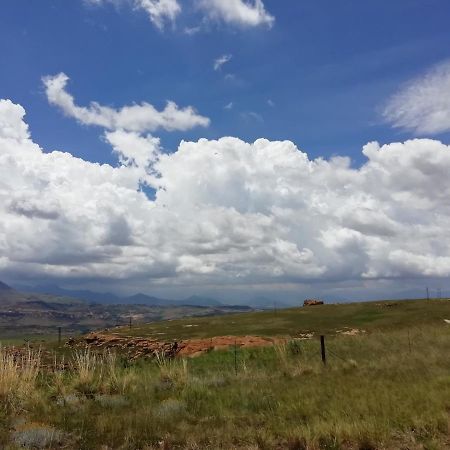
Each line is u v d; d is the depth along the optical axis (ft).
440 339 83.51
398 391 39.91
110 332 166.30
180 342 111.55
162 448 29.14
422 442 27.68
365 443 28.07
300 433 29.50
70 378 53.62
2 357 48.75
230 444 29.17
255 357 81.20
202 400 43.04
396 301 218.38
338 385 45.24
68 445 29.71
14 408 38.96
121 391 48.34
